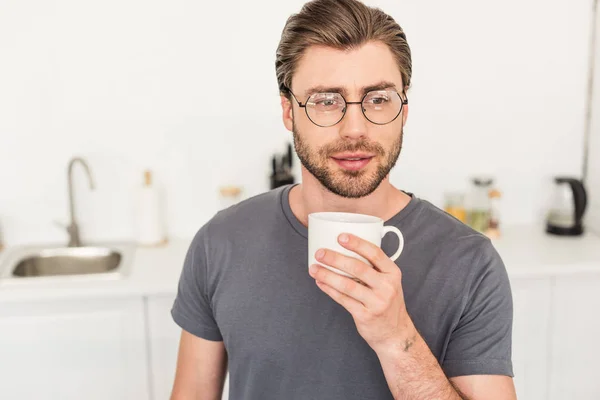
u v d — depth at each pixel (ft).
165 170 7.73
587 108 8.21
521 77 8.02
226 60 7.52
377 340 2.63
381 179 2.99
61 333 6.18
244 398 3.43
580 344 6.95
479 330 3.12
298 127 3.04
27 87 7.30
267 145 7.79
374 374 3.18
